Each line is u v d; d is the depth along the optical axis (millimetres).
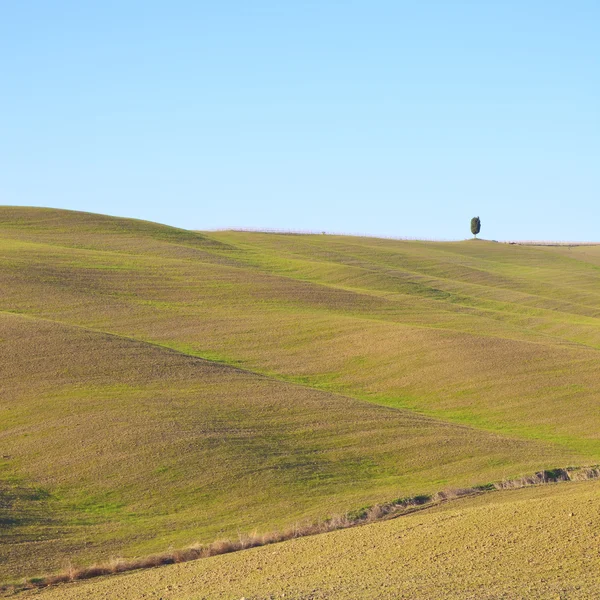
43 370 80438
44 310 114562
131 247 179000
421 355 102062
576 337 136500
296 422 72000
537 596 27828
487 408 85688
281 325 117250
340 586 31984
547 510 38188
